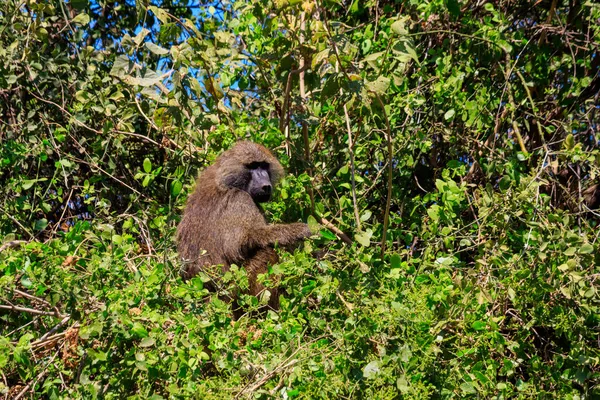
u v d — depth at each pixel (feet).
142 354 26.27
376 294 28.66
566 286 29.53
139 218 38.11
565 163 37.88
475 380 27.04
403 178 38.63
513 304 30.09
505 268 29.53
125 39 34.65
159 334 27.17
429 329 26.99
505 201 30.89
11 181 37.01
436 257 31.81
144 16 34.88
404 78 36.42
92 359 27.32
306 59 33.53
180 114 35.78
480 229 31.55
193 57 36.27
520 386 28.89
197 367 26.73
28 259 28.73
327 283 28.32
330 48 31.37
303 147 37.86
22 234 37.19
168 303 29.27
